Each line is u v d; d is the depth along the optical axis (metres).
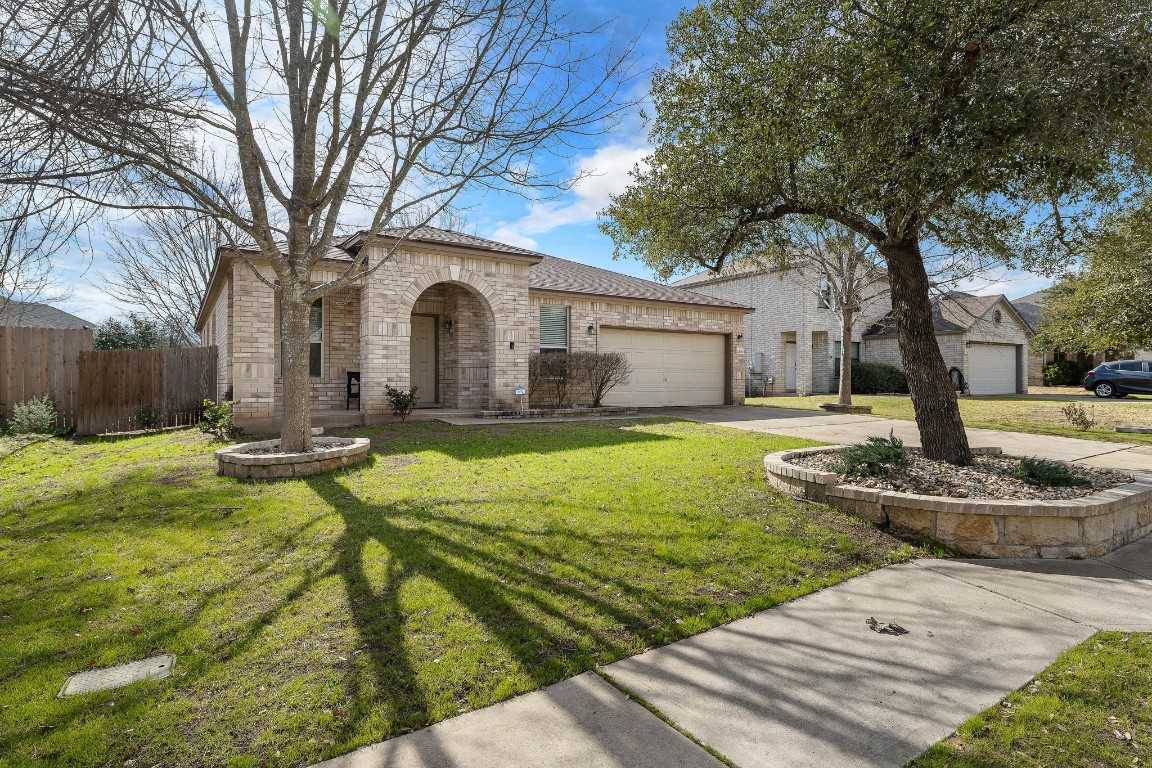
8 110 3.50
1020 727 2.39
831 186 5.75
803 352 23.98
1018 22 4.56
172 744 2.24
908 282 6.30
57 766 2.12
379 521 4.82
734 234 6.91
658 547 4.34
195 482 6.19
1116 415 13.80
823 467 6.10
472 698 2.54
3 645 2.95
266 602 3.41
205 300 14.16
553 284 14.71
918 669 2.85
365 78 6.06
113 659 2.83
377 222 6.67
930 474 5.66
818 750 2.25
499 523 4.79
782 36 5.52
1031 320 31.20
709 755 2.21
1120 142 4.55
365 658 2.83
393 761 2.16
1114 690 2.66
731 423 11.78
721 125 6.04
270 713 2.42
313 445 7.11
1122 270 10.47
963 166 4.57
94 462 7.82
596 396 13.76
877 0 4.95
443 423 10.80
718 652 2.99
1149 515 5.30
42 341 11.19
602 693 2.61
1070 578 4.10
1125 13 4.25
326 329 11.88
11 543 4.41
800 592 3.76
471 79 6.16
